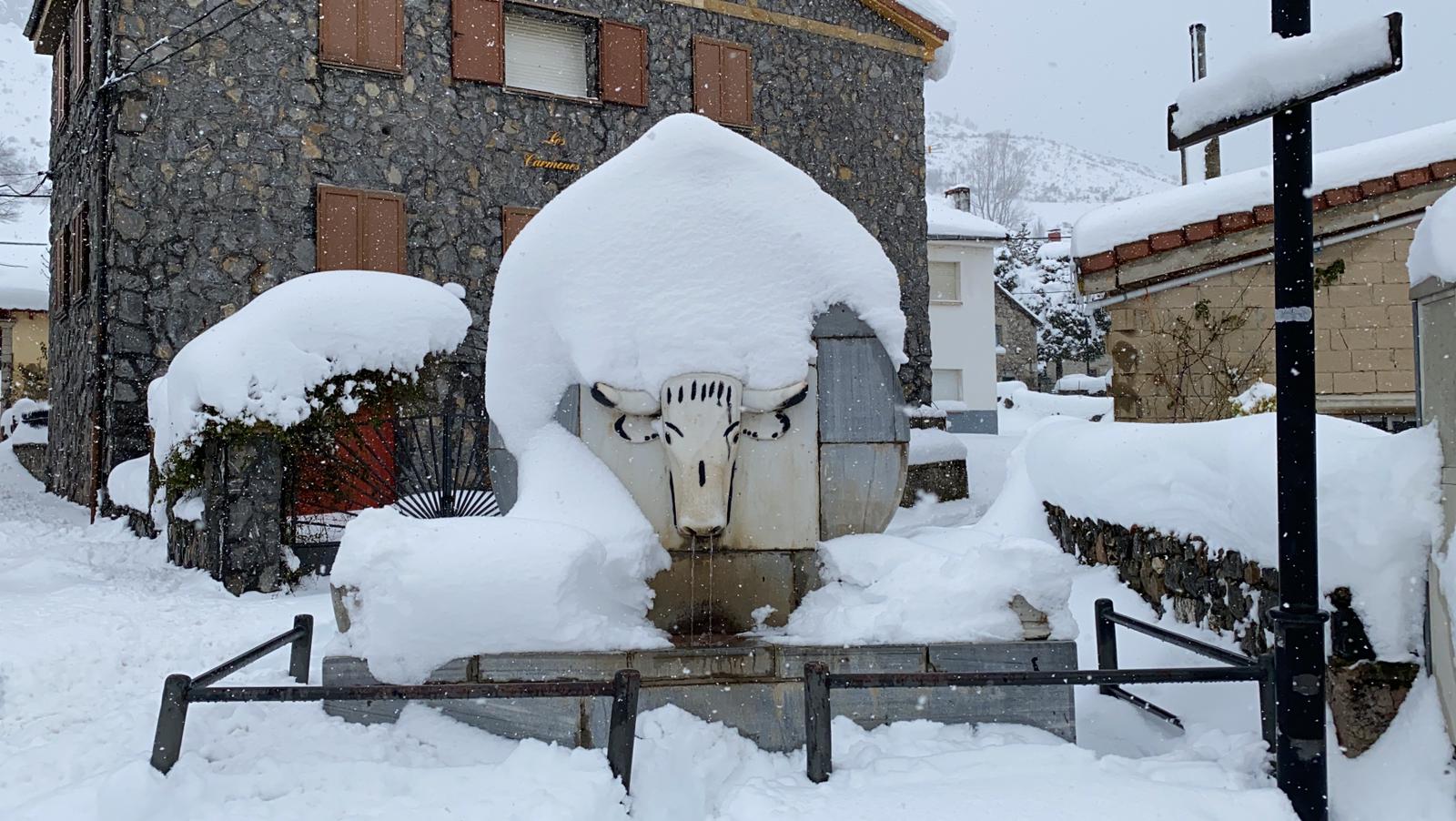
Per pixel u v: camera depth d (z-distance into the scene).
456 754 3.80
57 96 14.91
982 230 24.95
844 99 15.52
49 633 5.94
